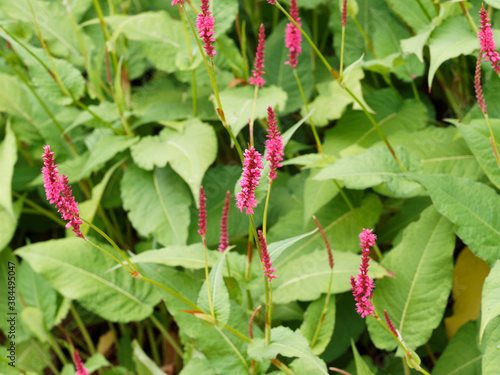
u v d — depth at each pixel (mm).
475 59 2885
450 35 2377
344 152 2754
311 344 2271
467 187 2264
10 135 3137
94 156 2947
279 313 2639
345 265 2420
